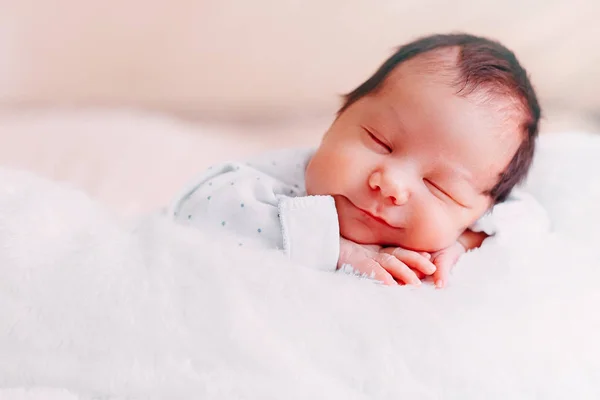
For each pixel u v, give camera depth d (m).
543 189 1.15
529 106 0.99
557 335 0.74
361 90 1.05
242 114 1.77
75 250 0.70
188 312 0.65
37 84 1.73
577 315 0.77
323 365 0.64
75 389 0.62
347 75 1.74
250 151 1.54
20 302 0.64
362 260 0.89
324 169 0.97
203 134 1.64
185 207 1.00
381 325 0.68
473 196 0.95
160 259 0.70
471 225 1.01
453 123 0.92
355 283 0.76
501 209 1.00
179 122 1.69
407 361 0.66
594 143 1.25
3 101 1.72
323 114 1.75
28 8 1.67
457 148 0.92
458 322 0.71
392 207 0.92
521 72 1.01
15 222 0.70
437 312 0.72
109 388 0.61
